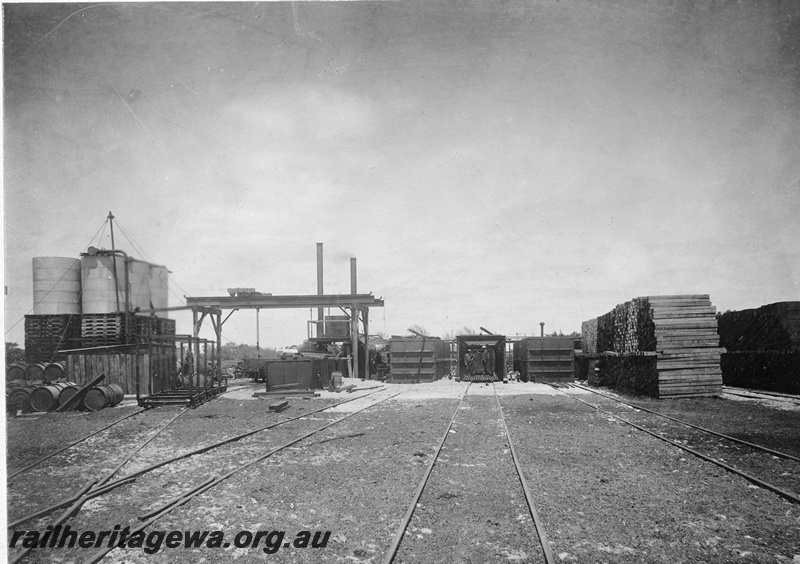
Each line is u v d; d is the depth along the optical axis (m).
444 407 16.56
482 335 31.19
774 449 9.39
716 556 5.00
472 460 8.80
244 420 14.48
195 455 9.88
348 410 16.66
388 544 5.39
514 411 15.25
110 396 17.39
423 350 30.30
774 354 19.50
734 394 18.88
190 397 17.75
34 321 19.05
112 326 18.38
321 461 9.02
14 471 8.80
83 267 17.86
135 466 9.02
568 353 29.27
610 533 5.51
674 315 17.92
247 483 7.70
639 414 14.23
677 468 8.09
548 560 4.78
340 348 32.81
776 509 6.24
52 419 15.21
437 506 6.43
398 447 10.00
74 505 6.70
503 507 6.34
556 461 8.58
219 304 26.42
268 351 47.56
